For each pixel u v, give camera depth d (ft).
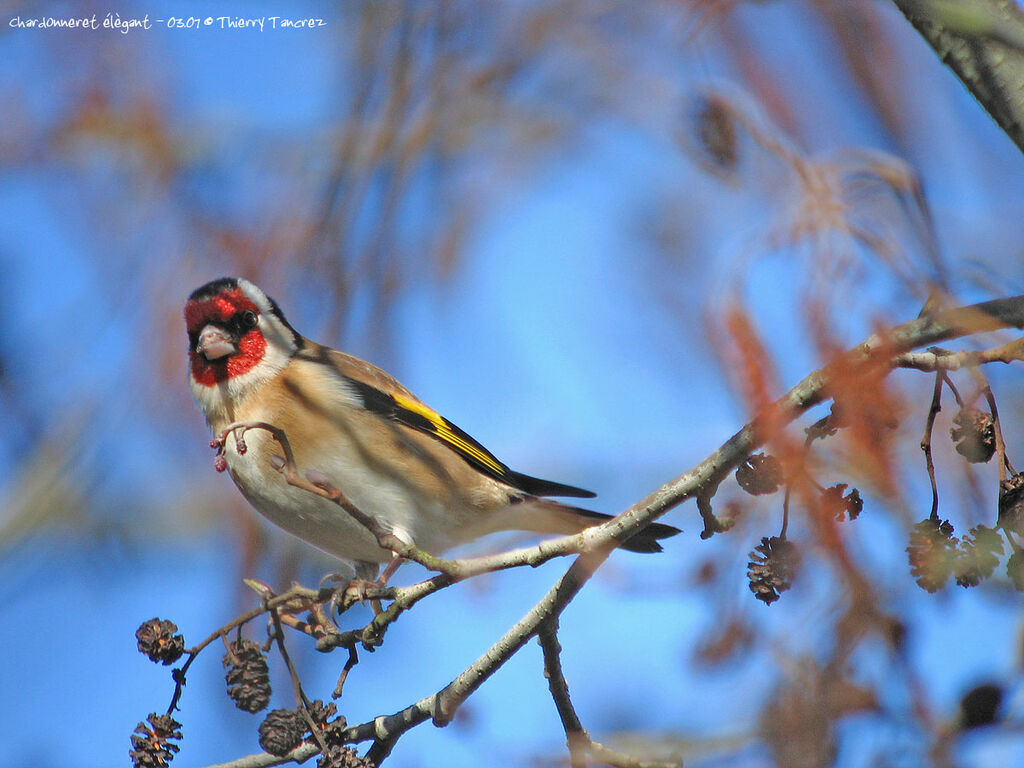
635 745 19.66
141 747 19.24
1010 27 16.15
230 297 31.63
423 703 21.07
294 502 30.45
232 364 31.12
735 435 17.92
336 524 30.60
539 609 20.29
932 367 16.75
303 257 35.78
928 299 15.72
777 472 17.53
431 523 31.27
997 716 15.19
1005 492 16.47
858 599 14.97
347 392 30.86
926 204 15.76
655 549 29.66
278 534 37.06
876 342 15.31
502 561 20.33
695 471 18.19
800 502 15.19
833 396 15.39
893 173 15.71
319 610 20.93
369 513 30.32
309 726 20.17
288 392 30.66
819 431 15.66
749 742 16.87
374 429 30.89
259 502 30.96
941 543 15.85
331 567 36.76
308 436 30.27
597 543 19.49
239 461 30.53
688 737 18.56
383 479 30.63
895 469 15.19
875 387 15.17
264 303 32.37
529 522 32.50
